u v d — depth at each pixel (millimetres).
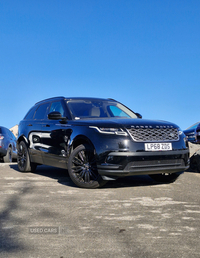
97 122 4473
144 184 4738
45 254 1990
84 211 3061
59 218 2816
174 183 4824
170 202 3449
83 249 2070
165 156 4270
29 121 6371
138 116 5965
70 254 1989
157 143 4250
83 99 5754
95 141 4250
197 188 4355
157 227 2537
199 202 3453
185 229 2482
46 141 5496
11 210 3102
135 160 4070
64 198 3672
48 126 5480
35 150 5875
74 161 4531
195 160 6094
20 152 6477
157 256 1949
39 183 4832
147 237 2295
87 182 4355
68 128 4875
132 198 3666
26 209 3139
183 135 4676
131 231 2438
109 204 3355
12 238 2283
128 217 2842
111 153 4094
